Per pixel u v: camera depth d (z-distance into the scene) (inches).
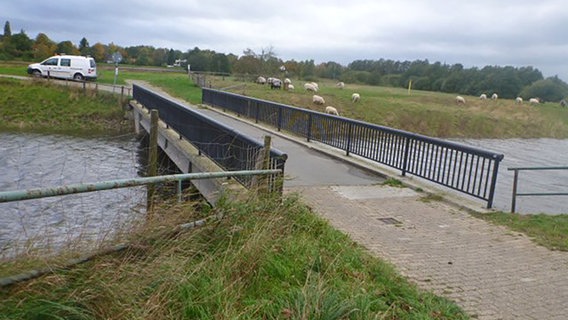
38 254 119.0
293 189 327.3
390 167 420.5
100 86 1438.2
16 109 1175.6
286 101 1433.3
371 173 406.6
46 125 1134.4
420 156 371.6
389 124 1520.7
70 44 3006.9
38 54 2760.8
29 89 1262.3
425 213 289.6
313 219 223.6
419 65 4133.9
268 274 152.3
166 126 599.8
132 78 1948.8
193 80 1819.6
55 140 900.6
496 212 296.8
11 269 111.0
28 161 517.3
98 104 1255.5
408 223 265.6
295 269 159.8
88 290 112.3
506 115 1939.0
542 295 177.0
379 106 1643.7
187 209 173.6
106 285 114.4
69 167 493.0
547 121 1926.7
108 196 232.8
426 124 1588.3
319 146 524.7
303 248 180.4
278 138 589.6
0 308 100.3
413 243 230.1
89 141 903.1
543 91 3255.4
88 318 106.6
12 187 408.5
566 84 3412.9
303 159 453.1
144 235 145.7
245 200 205.2
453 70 3951.8
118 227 147.6
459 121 1670.8
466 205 307.9
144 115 834.2
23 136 951.6
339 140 498.3
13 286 106.3
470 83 3622.0
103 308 111.1
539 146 1434.5
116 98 1272.1
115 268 126.0
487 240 242.1
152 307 115.3
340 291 142.7
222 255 155.9
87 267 121.5
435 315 148.9
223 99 918.4
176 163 504.4
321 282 138.9
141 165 567.5
